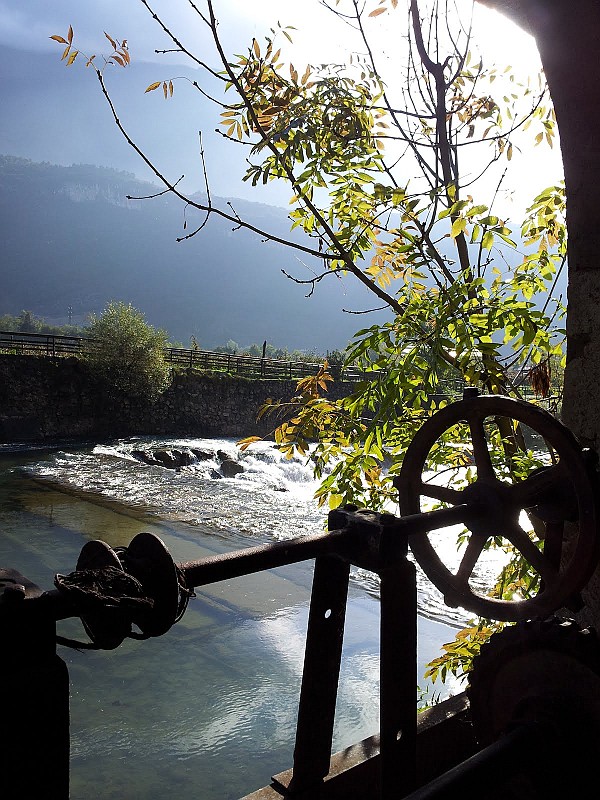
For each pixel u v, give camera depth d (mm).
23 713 915
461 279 2707
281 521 16062
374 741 1932
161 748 7227
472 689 1849
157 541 1144
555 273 3133
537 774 1587
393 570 1515
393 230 3084
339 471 3035
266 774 6922
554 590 1800
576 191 2281
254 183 3150
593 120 2178
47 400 27266
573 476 1726
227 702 8203
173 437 29438
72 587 974
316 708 1646
